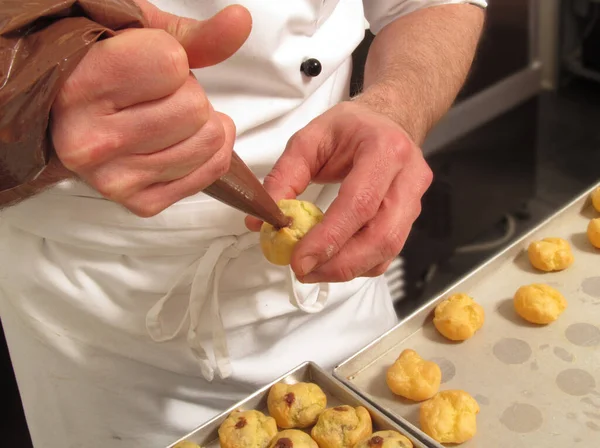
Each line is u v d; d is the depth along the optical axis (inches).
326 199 32.5
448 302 32.5
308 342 34.9
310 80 30.5
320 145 26.3
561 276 35.0
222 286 31.0
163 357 32.8
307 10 29.5
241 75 28.7
